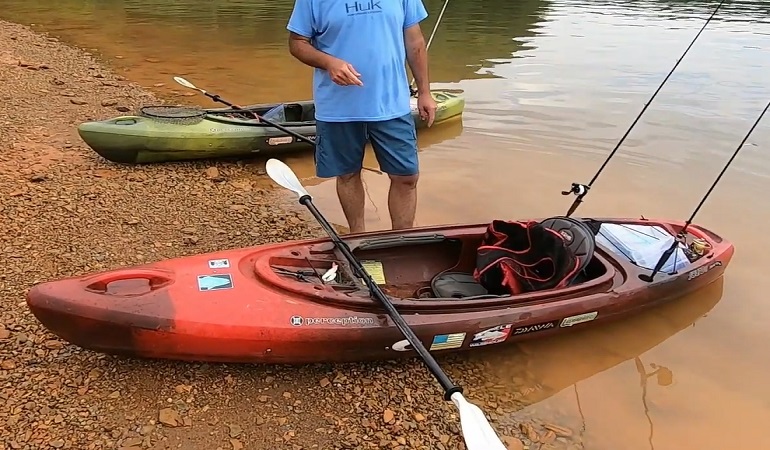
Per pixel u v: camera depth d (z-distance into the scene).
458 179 6.22
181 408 3.07
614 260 4.11
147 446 2.84
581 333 4.04
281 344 3.19
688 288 4.20
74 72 9.27
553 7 17.97
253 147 6.30
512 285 3.74
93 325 3.01
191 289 3.23
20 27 12.33
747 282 4.64
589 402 3.46
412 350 3.43
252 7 16.39
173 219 5.02
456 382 3.52
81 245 4.43
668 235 4.41
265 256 3.59
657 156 6.88
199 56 11.06
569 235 3.82
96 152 5.97
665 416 3.40
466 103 8.58
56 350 3.33
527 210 5.64
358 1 3.72
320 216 3.93
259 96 8.80
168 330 3.05
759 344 4.00
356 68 3.82
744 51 11.88
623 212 5.65
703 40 12.93
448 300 3.44
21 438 2.79
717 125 7.81
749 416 3.42
